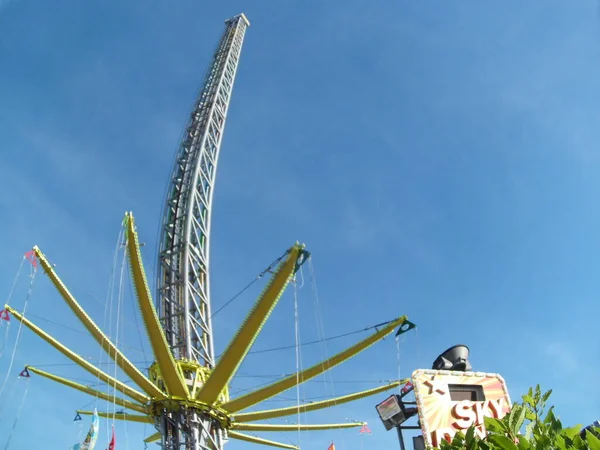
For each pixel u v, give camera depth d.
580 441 10.69
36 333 44.34
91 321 41.94
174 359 45.66
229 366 42.16
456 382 23.25
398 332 43.72
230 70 72.81
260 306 39.28
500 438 10.88
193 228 56.00
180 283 52.25
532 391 12.41
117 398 48.72
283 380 45.50
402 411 23.03
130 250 38.12
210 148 62.47
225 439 47.56
